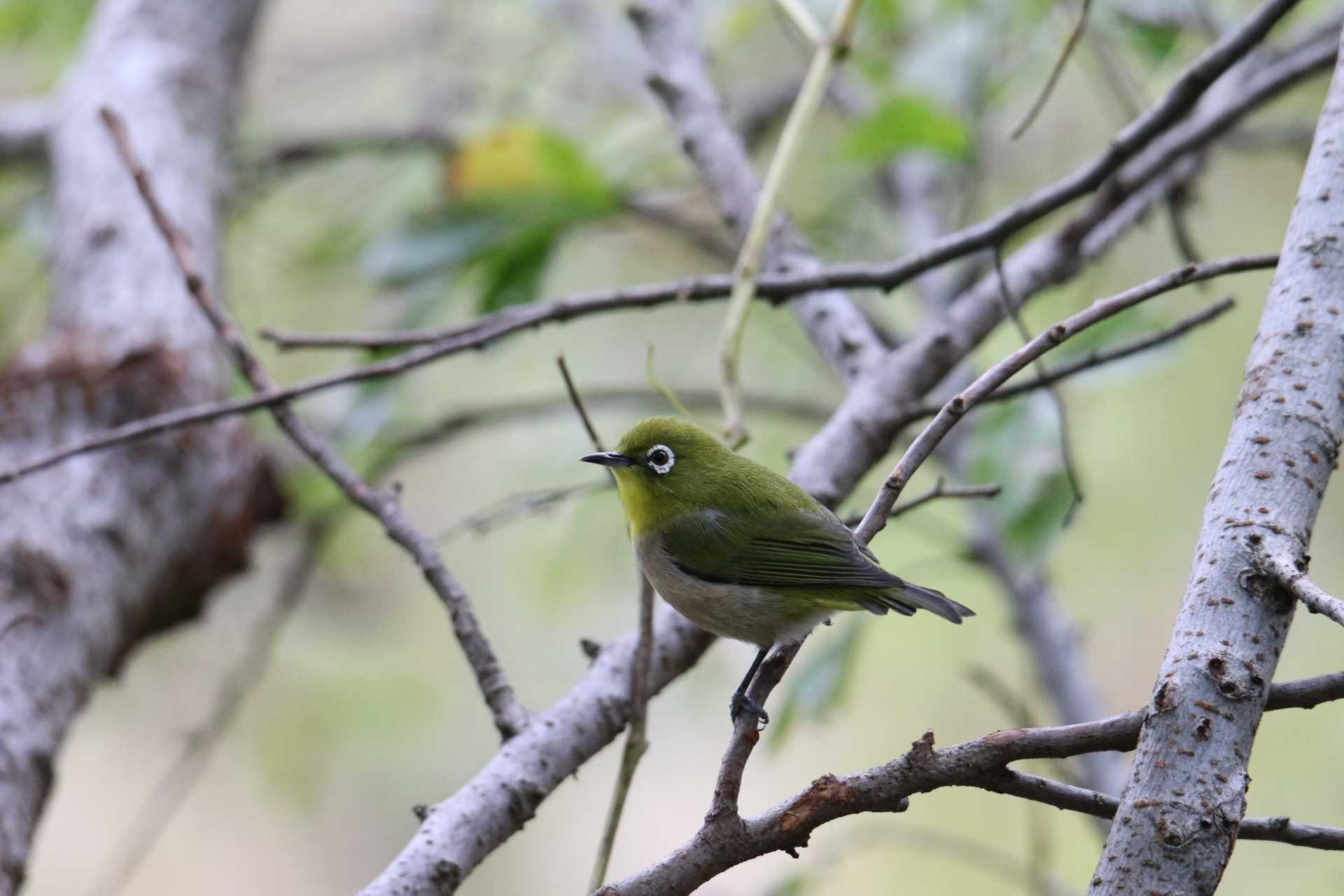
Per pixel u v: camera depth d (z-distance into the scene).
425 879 5.65
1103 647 15.49
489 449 16.55
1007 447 9.66
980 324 8.95
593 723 6.43
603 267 15.55
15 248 14.86
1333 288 4.79
